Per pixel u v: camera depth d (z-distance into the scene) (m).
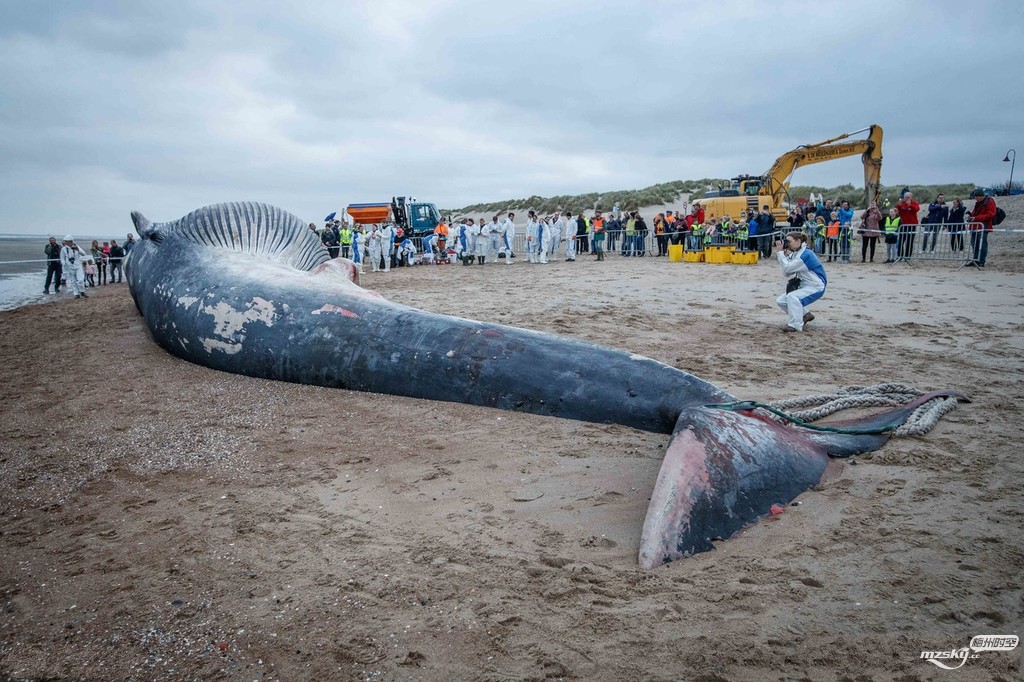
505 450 5.79
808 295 10.81
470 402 6.89
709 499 4.34
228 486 5.37
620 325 11.49
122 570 4.19
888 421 6.01
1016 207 34.38
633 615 3.48
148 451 6.17
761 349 9.55
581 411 6.28
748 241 27.33
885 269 20.55
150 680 3.22
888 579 3.70
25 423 7.16
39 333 13.28
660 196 60.12
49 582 4.10
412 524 4.60
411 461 5.69
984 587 3.60
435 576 3.94
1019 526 4.22
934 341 9.93
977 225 19.98
